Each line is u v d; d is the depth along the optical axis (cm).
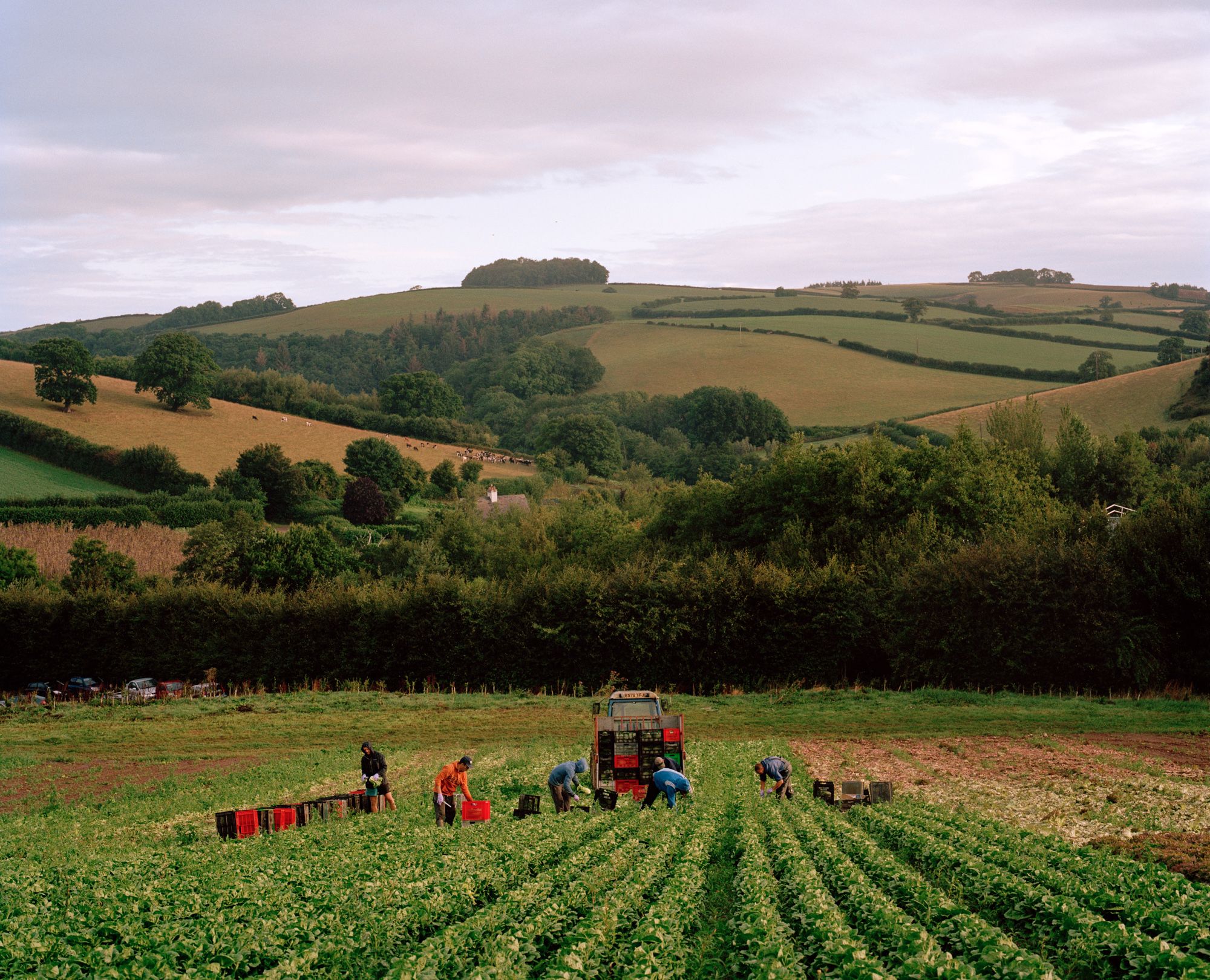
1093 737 3177
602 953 1114
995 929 1109
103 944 1208
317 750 3459
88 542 7419
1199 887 1327
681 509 6756
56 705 4884
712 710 4003
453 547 8569
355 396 18462
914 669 4356
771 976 965
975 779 2498
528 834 1792
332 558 7344
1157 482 7200
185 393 13225
